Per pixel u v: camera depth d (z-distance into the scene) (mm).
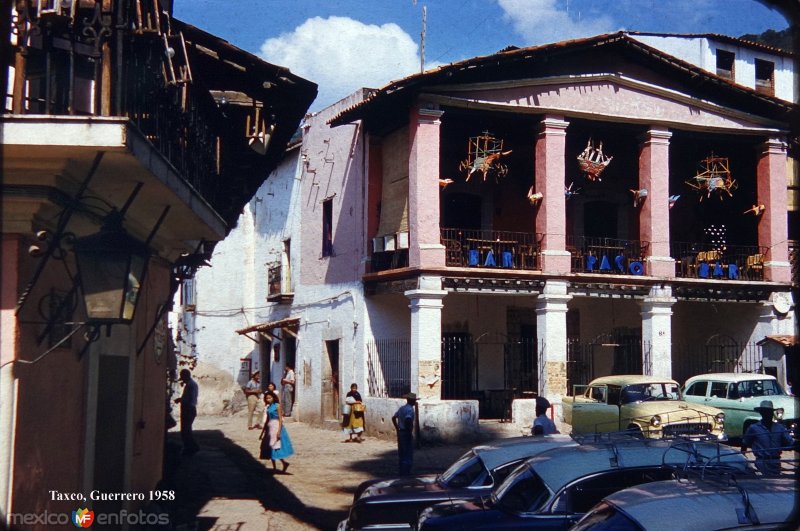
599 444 7836
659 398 17859
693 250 24969
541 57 21078
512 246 23531
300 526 11375
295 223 28547
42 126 5852
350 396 21188
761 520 4777
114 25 6477
